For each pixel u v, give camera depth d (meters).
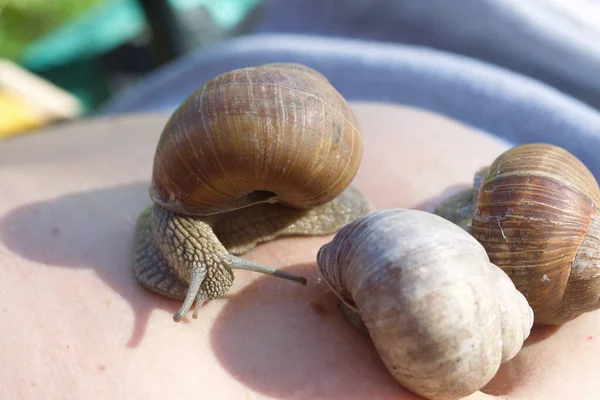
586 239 0.12
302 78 0.13
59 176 0.15
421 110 0.19
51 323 0.12
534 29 0.23
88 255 0.13
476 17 0.24
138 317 0.12
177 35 0.30
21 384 0.11
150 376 0.11
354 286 0.11
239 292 0.13
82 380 0.11
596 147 0.18
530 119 0.19
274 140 0.12
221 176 0.12
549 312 0.12
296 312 0.12
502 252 0.12
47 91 0.33
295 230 0.14
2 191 0.15
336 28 0.26
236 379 0.11
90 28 0.37
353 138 0.13
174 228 0.13
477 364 0.10
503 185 0.12
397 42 0.25
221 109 0.12
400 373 0.11
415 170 0.16
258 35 0.26
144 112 0.22
